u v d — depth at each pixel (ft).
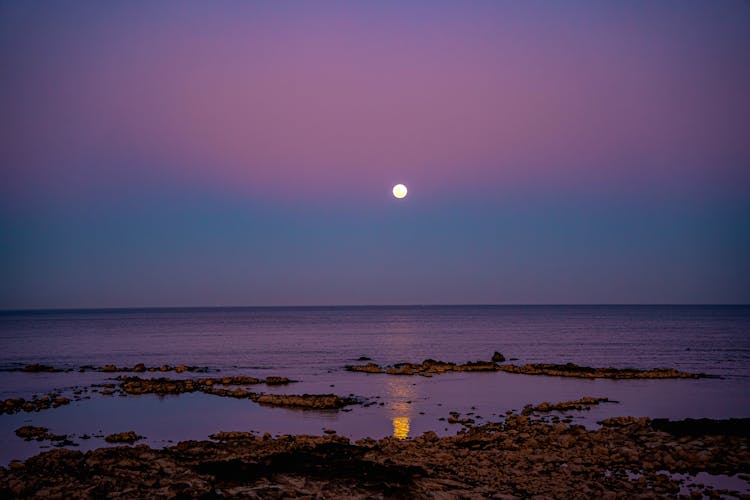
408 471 71.46
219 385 155.84
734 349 261.44
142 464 73.56
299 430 101.40
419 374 177.27
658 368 190.80
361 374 179.93
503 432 94.17
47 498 62.18
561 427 94.17
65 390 148.36
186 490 64.03
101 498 62.08
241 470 70.90
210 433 99.66
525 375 175.01
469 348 275.18
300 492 63.82
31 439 94.68
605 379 165.48
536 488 67.00
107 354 250.98
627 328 448.65
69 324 604.08
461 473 72.69
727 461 76.54
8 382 164.25
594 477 71.36
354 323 583.99
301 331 434.30
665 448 81.76
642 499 62.90
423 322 599.98
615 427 97.50
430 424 105.60
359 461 75.05
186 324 580.30
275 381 159.74
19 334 409.28
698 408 119.03
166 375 179.83
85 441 93.71
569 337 347.56
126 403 129.18
